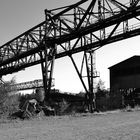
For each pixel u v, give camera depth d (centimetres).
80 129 1273
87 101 3306
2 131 1288
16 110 2167
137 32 2684
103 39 3002
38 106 2308
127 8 2572
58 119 1878
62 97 3975
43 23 3594
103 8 2795
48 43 3466
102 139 979
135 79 4225
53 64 3394
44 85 3406
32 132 1216
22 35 4047
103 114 2203
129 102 3569
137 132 1124
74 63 3372
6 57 4822
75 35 3175
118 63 4472
